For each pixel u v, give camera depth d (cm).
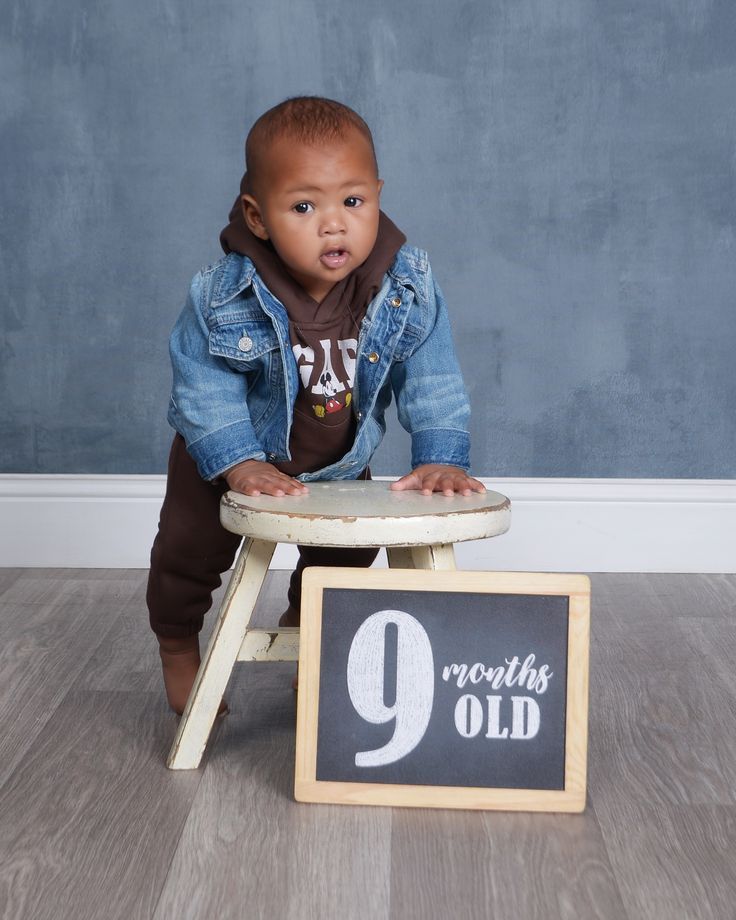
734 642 166
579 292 206
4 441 210
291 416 126
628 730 131
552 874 96
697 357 207
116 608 182
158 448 211
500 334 207
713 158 202
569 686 108
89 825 105
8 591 192
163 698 140
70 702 139
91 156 203
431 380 131
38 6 200
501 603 109
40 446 210
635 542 209
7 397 209
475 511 110
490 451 210
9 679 147
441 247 205
